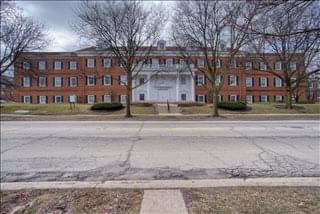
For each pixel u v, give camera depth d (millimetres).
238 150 9195
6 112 33219
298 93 34688
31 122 20969
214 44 26875
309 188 5410
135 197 5031
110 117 25969
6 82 35344
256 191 5238
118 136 12336
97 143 10680
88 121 21688
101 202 4832
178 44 26750
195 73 51812
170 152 9023
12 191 5707
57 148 9820
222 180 6219
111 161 8062
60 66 57781
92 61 56062
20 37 31781
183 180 6277
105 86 56188
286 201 4629
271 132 13133
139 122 20141
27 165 7758
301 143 10289
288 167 7254
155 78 52875
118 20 24266
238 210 4273
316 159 7996
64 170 7293
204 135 12367
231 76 56469
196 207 4465
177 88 53438
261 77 58469
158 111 33594
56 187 5883
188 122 19812
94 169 7348
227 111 32594
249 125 16734
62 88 57438
